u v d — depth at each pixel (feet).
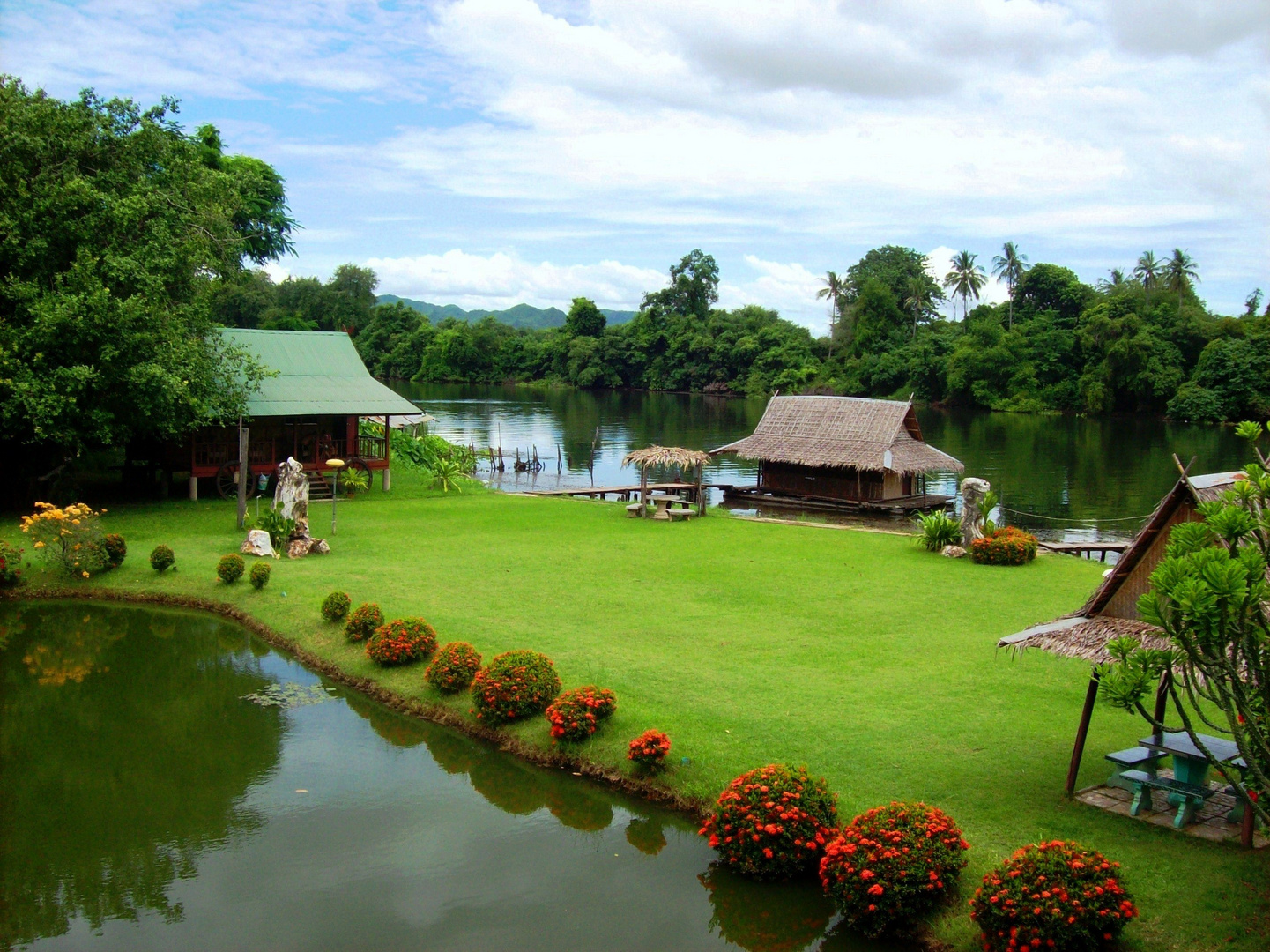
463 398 382.42
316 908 36.27
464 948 33.65
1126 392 325.62
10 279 91.56
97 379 90.99
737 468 202.69
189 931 34.76
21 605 75.36
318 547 88.58
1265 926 29.78
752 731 47.09
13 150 92.73
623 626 66.08
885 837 33.81
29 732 53.01
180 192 104.83
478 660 56.29
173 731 53.36
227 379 107.96
